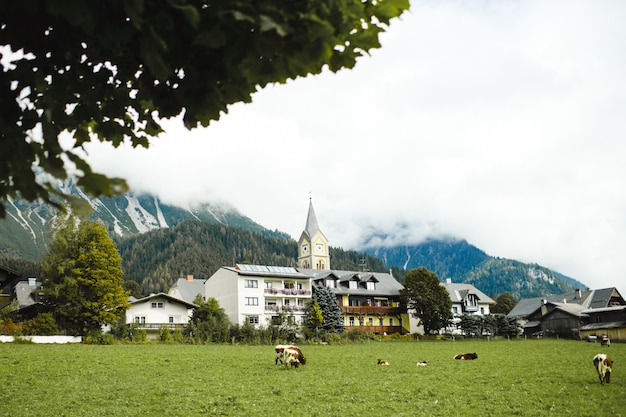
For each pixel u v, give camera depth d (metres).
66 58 3.76
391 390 20.30
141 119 4.40
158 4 3.16
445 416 15.16
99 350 37.09
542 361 33.59
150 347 44.03
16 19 3.47
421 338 76.75
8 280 40.75
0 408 15.88
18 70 3.73
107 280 54.44
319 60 3.13
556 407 16.28
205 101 3.81
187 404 16.98
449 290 104.56
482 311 108.75
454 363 32.62
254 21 3.02
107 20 3.13
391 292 88.94
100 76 4.07
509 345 58.38
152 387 20.61
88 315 52.38
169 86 3.94
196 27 3.03
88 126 4.40
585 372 26.05
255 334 60.00
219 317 66.19
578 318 85.00
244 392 19.52
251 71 3.26
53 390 19.52
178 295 104.12
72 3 2.85
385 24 3.60
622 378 22.97
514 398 18.17
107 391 19.48
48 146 3.30
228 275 77.31
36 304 63.19
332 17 3.18
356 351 45.84
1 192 3.14
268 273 76.75
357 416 15.19
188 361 30.89
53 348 37.28
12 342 44.00
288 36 3.09
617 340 76.31
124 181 2.96
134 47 3.64
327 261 126.19
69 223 55.78
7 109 3.57
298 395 18.92
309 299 75.81
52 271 54.31
